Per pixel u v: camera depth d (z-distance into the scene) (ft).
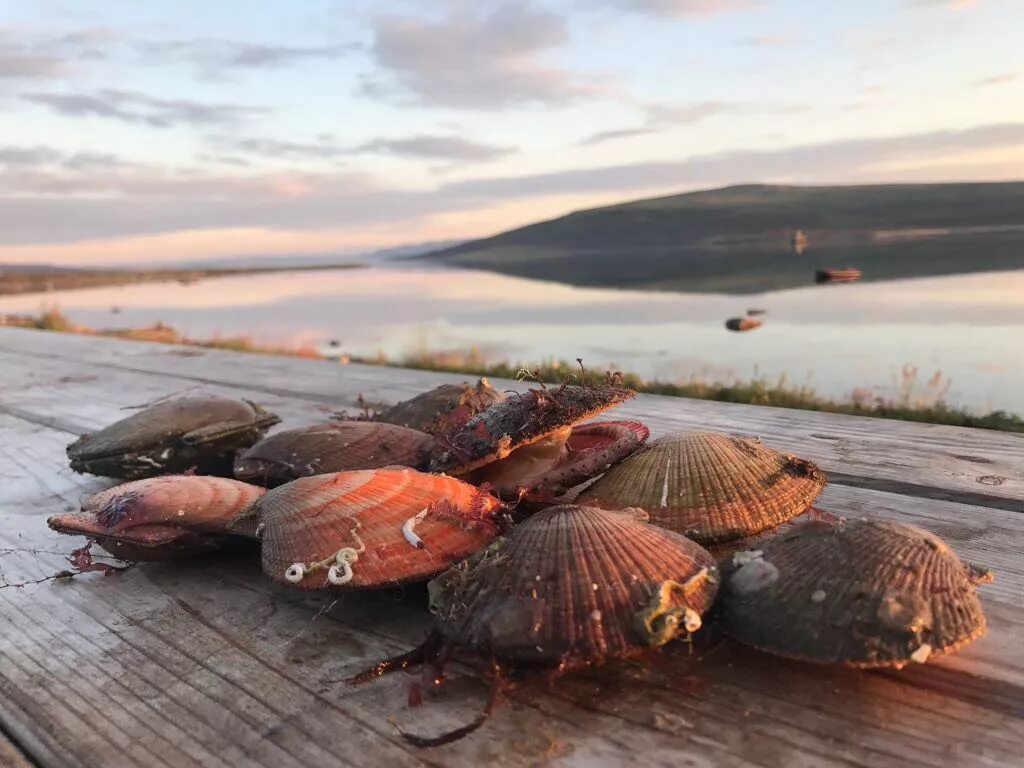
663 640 0.62
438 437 1.08
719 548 0.82
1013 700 0.61
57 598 0.91
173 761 0.61
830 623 0.61
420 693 0.67
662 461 0.90
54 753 0.63
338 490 0.86
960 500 1.07
